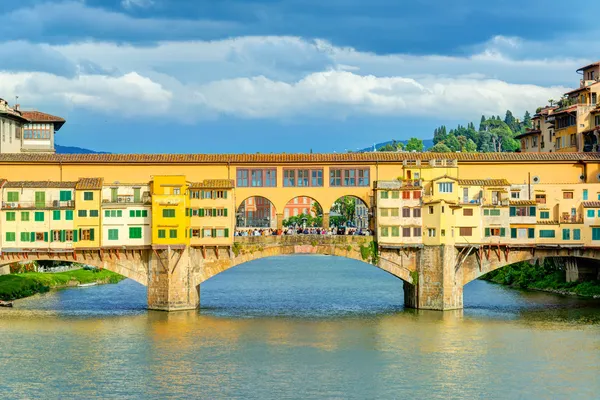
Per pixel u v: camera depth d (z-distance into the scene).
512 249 132.25
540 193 134.88
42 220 128.62
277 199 136.62
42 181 131.38
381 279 184.25
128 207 129.12
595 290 144.12
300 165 136.62
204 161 135.50
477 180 133.50
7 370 92.81
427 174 133.75
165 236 127.75
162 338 107.81
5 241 128.75
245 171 136.50
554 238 132.00
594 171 137.75
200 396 84.50
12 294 141.12
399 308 133.00
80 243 128.50
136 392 85.62
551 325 116.12
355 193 136.62
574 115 159.38
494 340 106.62
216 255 130.50
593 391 85.88
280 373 92.19
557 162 138.00
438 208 129.00
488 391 85.94
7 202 128.75
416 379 89.94
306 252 131.00
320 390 86.31
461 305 132.00
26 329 112.50
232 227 130.38
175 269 128.50
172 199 127.44
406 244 130.38
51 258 129.38
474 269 131.88
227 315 125.00
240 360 97.31
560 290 150.50
